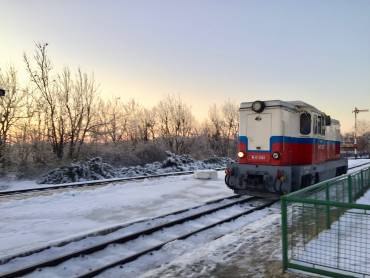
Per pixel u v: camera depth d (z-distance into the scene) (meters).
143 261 6.62
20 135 23.53
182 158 29.06
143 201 12.27
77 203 11.77
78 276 5.70
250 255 6.28
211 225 9.06
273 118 12.30
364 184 13.29
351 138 72.94
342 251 5.23
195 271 5.64
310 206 5.58
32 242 7.22
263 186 12.28
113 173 22.17
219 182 18.27
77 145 26.48
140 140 36.56
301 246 5.48
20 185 18.19
